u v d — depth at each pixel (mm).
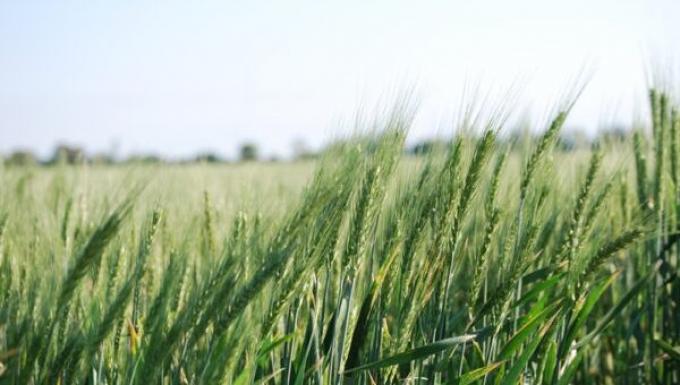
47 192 1732
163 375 1237
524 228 1374
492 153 1315
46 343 1147
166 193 1346
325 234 1259
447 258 1331
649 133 1675
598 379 1686
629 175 1708
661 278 1597
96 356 1252
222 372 1176
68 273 1125
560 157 1544
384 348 1349
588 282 1386
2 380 1126
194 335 1177
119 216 1132
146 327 1203
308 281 1292
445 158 1355
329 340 1320
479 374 1303
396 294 1339
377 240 1389
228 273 1178
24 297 1215
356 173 1288
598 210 1400
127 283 1185
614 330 1654
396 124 1319
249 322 1195
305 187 1285
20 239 1420
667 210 1550
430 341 1337
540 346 1376
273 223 1296
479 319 1347
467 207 1312
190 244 1295
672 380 1579
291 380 1306
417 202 1337
